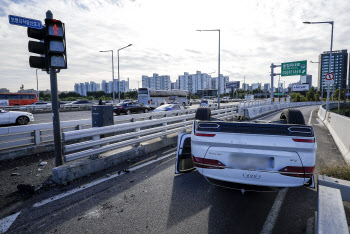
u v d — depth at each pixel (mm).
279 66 29969
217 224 2814
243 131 2818
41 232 2668
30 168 4973
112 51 34719
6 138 5656
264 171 2732
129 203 3379
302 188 3959
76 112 28000
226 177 2881
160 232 2641
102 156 5039
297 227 2760
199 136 2969
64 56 4453
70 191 3795
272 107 29453
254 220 2916
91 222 2873
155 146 6676
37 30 4297
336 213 1850
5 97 34031
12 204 3348
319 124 14414
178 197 3580
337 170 4215
